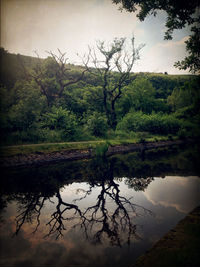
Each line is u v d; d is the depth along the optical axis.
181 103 39.81
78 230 4.36
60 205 6.11
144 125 26.66
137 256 3.20
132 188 7.61
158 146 23.06
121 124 26.31
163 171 10.19
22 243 3.83
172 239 3.06
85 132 21.22
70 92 30.62
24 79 28.36
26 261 3.20
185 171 10.10
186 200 5.83
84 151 16.17
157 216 4.79
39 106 19.30
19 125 16.83
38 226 4.64
